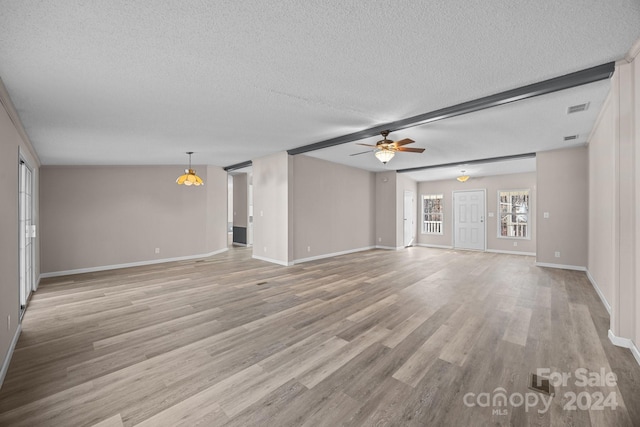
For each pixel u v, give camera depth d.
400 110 3.54
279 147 5.64
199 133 4.39
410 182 9.76
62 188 5.80
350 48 2.21
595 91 3.00
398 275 5.31
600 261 4.05
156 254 6.83
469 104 3.28
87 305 3.72
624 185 2.51
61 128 3.75
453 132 4.48
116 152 5.26
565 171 5.67
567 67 2.55
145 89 2.79
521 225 8.21
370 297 3.99
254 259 7.10
